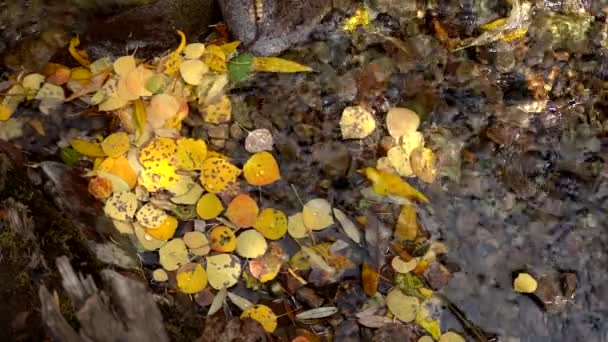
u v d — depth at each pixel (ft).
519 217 3.60
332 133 3.53
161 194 3.31
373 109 3.57
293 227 3.42
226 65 3.49
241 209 3.38
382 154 3.54
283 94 3.53
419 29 3.67
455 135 3.61
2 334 2.71
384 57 3.62
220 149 3.42
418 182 3.54
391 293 3.41
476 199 3.58
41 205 3.03
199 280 3.27
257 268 3.34
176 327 3.12
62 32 3.44
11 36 3.40
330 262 3.40
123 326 2.90
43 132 3.27
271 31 3.49
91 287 2.90
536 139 3.67
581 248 3.60
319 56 3.58
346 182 3.50
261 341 3.22
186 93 3.42
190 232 3.31
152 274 3.23
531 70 3.70
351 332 3.34
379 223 3.47
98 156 3.28
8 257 2.85
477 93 3.65
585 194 3.66
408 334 3.37
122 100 3.36
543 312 3.53
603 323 3.55
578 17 3.75
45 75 3.37
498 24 3.68
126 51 3.42
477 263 3.52
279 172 3.46
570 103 3.72
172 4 3.43
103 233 3.14
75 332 2.78
